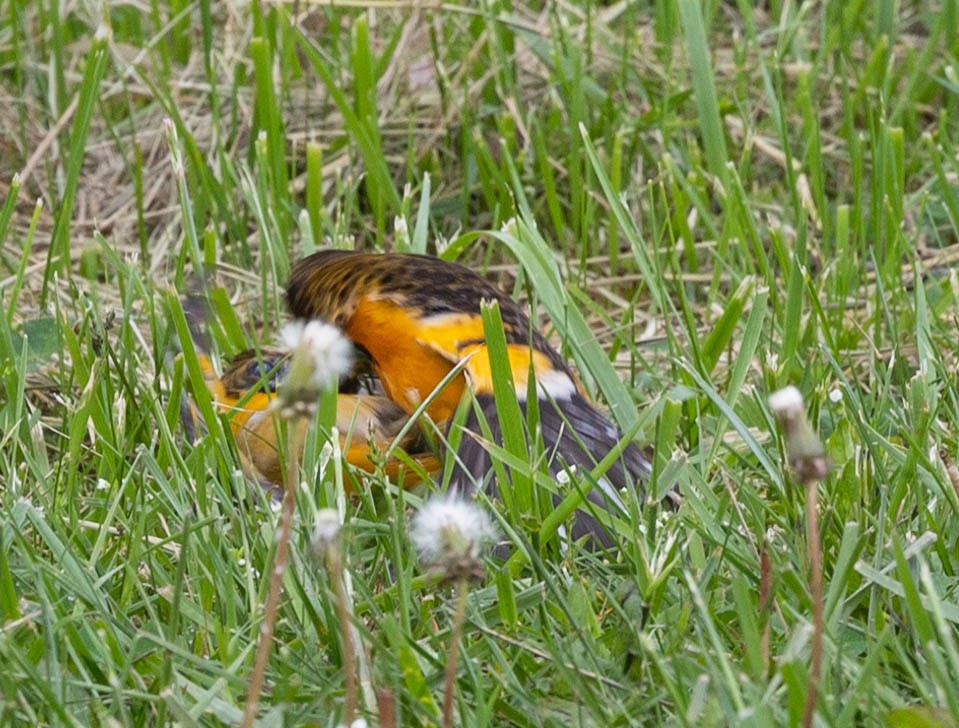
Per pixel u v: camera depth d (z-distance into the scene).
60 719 4.59
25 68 11.76
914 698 5.09
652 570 5.51
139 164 9.71
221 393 7.62
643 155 10.75
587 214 9.75
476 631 5.25
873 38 11.60
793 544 5.90
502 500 6.23
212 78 10.40
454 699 4.79
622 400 7.48
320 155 9.82
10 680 4.65
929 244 10.14
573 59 10.45
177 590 5.15
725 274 9.84
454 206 10.73
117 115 11.52
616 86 11.07
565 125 11.08
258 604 5.43
